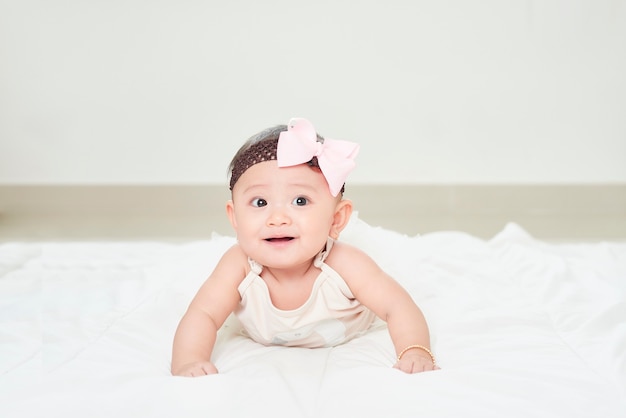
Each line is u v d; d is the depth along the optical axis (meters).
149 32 3.43
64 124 3.48
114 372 1.00
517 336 1.16
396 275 1.42
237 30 3.42
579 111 3.47
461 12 3.41
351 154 1.10
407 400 0.88
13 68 3.43
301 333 1.15
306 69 3.45
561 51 3.42
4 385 0.97
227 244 1.58
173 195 3.51
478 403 0.87
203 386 0.91
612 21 3.39
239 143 3.49
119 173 3.52
